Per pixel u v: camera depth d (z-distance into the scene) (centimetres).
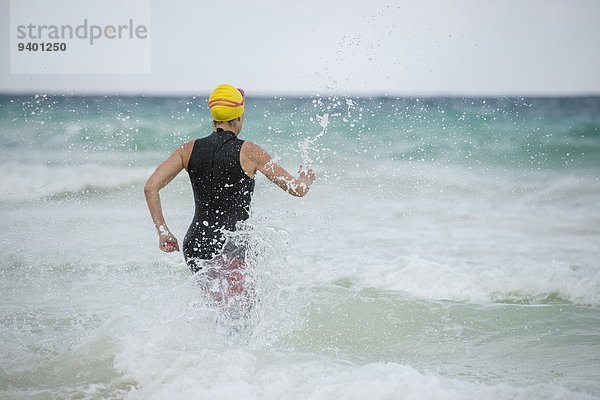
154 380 1026
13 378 1075
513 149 4500
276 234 1283
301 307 1340
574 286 1486
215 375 1013
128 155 4409
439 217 2573
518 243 2142
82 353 1141
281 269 1340
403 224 2422
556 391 898
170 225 2191
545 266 1614
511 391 906
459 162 4081
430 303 1401
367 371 1001
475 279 1548
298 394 943
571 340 1209
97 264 1739
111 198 3066
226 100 1191
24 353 1162
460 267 1680
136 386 1026
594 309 1384
